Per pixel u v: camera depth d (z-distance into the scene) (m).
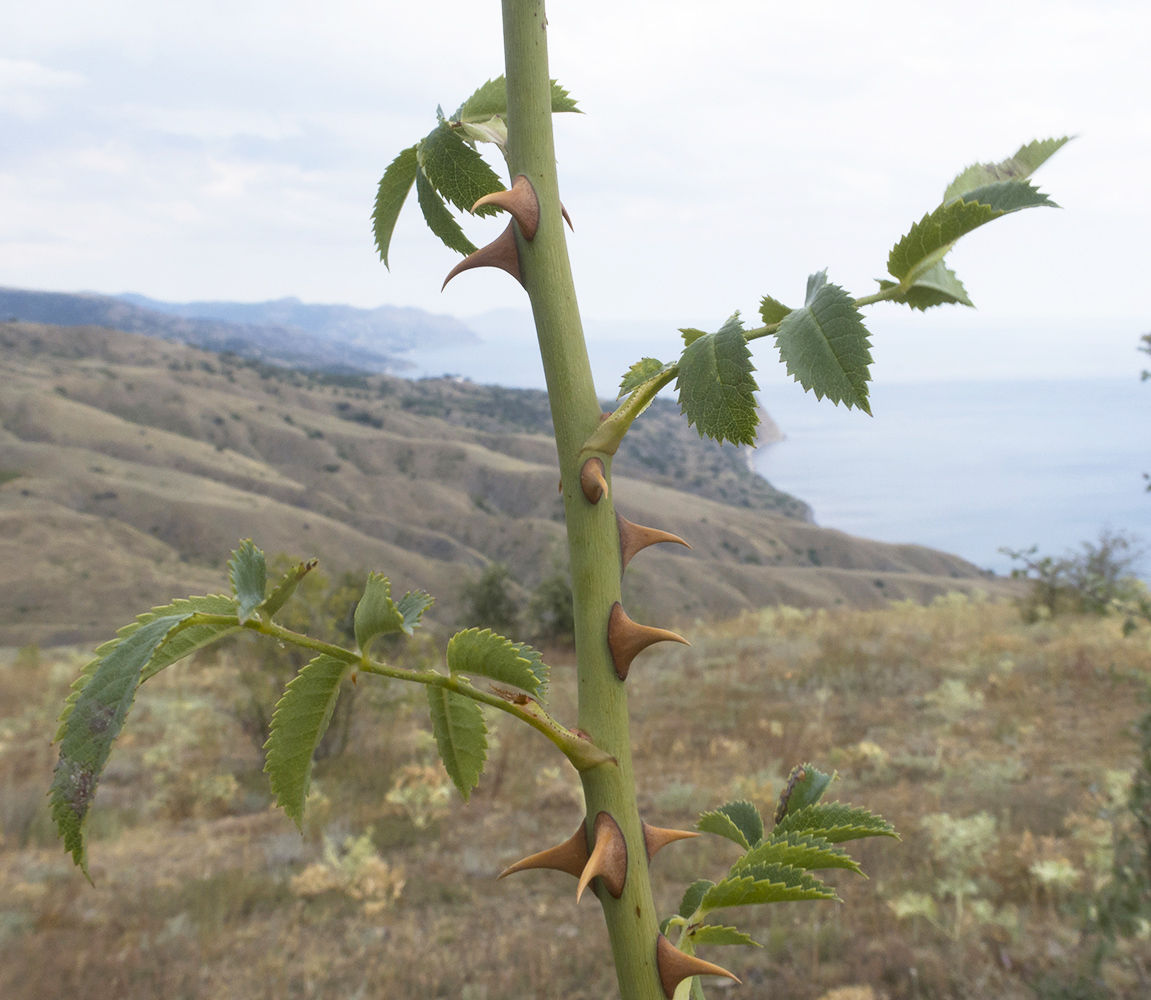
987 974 4.72
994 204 0.61
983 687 10.75
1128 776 5.72
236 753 10.53
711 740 9.60
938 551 126.69
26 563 81.38
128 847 7.71
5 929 5.68
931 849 6.18
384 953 5.68
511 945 5.78
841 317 0.51
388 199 0.90
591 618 0.61
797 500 170.00
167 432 135.38
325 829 7.91
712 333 0.56
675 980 0.56
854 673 12.08
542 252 0.64
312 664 0.55
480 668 0.56
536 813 8.28
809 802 0.76
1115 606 4.50
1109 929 3.98
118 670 0.45
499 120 0.80
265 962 5.43
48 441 120.31
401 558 100.88
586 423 0.62
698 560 102.31
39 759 9.70
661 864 6.94
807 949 5.19
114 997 4.94
